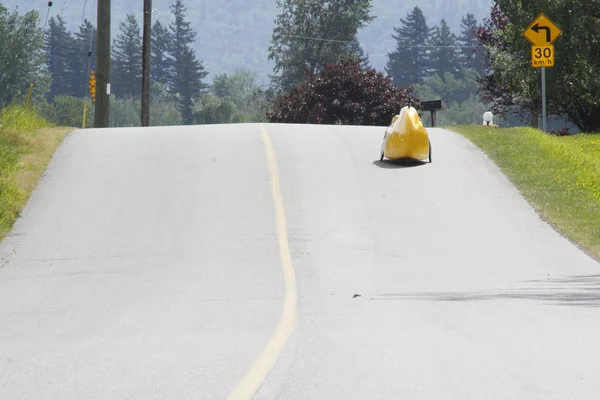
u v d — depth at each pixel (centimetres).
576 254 3262
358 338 1844
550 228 3778
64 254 3425
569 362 1611
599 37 7756
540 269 2989
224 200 4294
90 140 5734
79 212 4125
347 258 3216
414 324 2033
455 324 2031
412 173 4909
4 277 3078
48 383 1509
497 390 1417
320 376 1508
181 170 4888
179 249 3444
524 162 5203
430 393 1402
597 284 2666
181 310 2348
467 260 3175
